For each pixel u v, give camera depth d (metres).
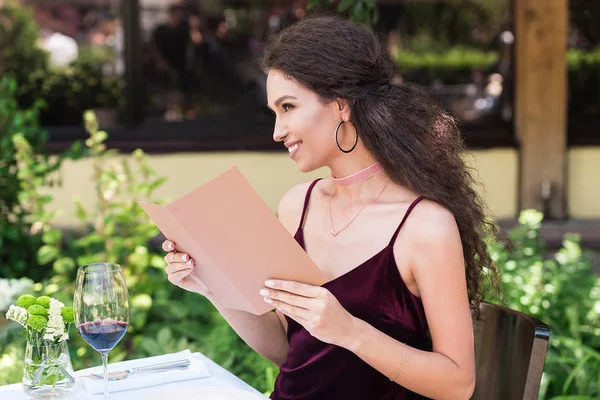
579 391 3.78
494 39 7.22
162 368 2.25
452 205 2.19
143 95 7.06
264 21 7.09
